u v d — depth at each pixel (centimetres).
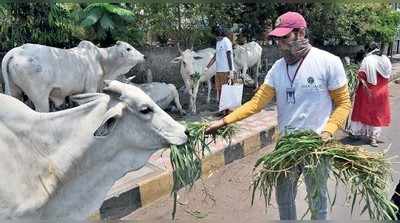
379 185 267
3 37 788
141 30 1027
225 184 522
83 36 921
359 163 268
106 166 285
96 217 413
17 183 250
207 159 553
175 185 314
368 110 643
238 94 608
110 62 689
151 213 447
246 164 596
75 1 842
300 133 285
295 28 290
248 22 1183
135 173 498
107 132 265
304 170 279
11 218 248
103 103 276
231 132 355
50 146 267
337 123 293
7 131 253
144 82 966
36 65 577
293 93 304
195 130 325
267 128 695
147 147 290
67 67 618
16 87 597
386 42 1485
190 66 806
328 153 268
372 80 636
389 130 735
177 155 297
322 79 296
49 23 809
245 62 1009
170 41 1111
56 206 276
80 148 271
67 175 272
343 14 1249
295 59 299
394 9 1520
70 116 272
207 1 1038
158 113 285
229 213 443
